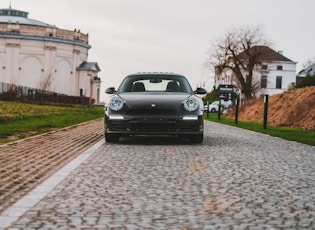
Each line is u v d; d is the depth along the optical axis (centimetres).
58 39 9525
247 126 2188
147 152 954
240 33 6788
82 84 9912
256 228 406
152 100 1091
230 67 6819
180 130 1077
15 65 9362
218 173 705
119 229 399
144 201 507
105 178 646
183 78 1229
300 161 876
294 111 2588
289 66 8700
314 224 422
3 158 813
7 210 452
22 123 1831
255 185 614
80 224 412
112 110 1091
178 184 610
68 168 724
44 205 479
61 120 2203
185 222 423
